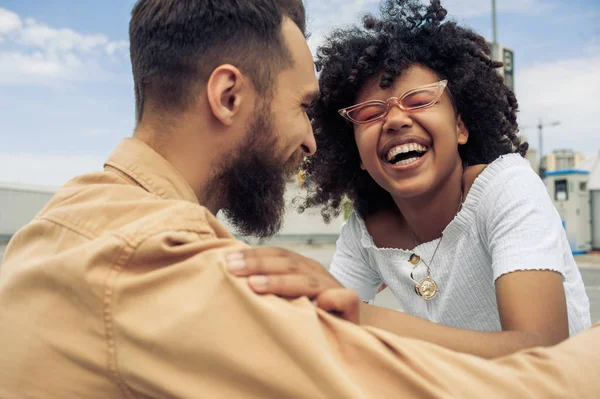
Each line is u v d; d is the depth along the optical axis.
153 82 1.05
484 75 1.75
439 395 0.72
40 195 17.50
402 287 1.76
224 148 1.05
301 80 1.11
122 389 0.80
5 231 16.58
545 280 1.25
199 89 1.03
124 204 0.90
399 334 0.99
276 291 0.80
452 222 1.56
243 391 0.74
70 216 0.90
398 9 1.66
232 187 1.09
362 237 1.85
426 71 1.60
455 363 0.76
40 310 0.83
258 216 1.12
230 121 1.03
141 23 1.07
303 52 1.11
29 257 0.90
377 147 1.59
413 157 1.56
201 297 0.77
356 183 1.90
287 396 0.73
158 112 1.05
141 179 0.99
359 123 1.59
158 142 1.05
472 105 1.74
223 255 0.81
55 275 0.82
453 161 1.59
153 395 0.78
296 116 1.11
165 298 0.78
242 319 0.75
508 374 0.75
